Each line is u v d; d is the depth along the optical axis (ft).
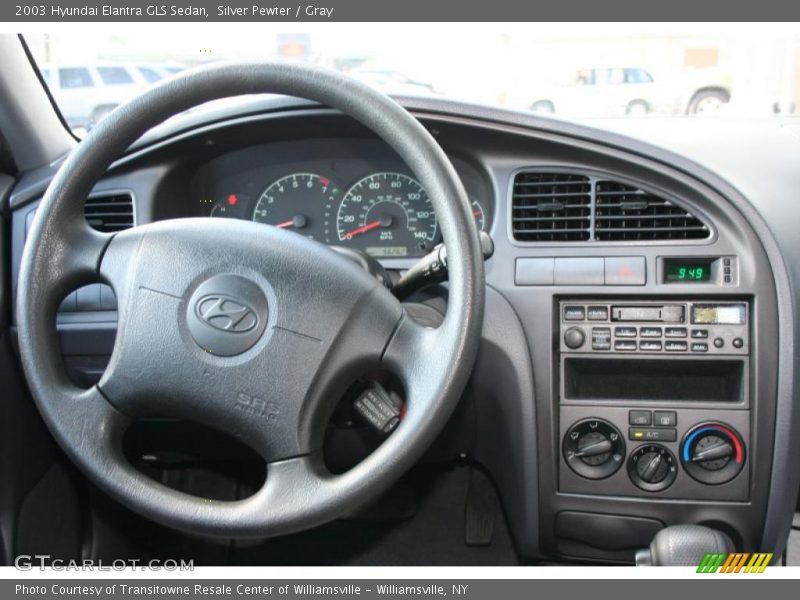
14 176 4.22
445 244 2.62
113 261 2.86
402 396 3.05
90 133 2.87
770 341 3.62
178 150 4.15
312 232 4.38
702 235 3.74
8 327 4.08
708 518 3.76
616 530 3.86
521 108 3.82
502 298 3.84
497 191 3.90
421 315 3.37
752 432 3.67
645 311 3.76
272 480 2.65
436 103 3.82
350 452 4.01
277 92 2.77
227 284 2.70
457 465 4.75
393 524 5.14
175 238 2.80
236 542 5.11
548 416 3.83
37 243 2.83
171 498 2.66
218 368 2.68
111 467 2.73
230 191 4.46
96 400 2.77
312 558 5.09
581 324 3.80
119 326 2.80
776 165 3.97
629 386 3.84
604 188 3.83
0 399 3.96
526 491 3.89
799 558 4.74
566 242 3.81
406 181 4.27
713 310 3.70
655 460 3.75
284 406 2.65
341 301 2.68
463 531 5.08
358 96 2.67
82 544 4.63
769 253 3.62
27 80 4.21
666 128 4.40
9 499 3.98
